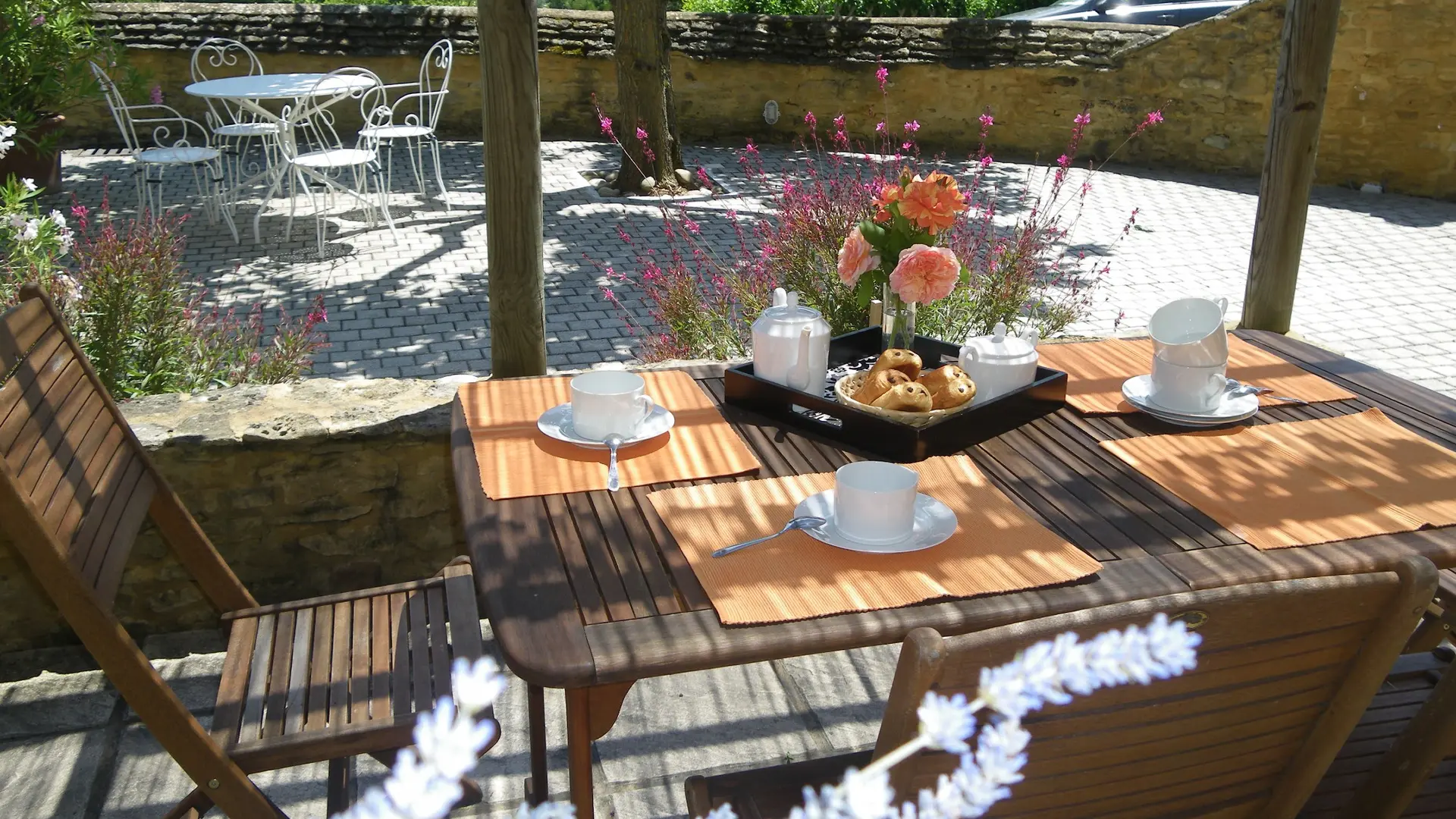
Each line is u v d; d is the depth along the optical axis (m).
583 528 1.94
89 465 2.12
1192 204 10.42
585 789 1.77
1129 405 2.53
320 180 8.77
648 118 10.05
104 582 2.01
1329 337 6.92
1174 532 1.95
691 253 8.41
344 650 2.23
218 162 9.04
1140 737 1.42
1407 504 2.05
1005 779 0.67
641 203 9.84
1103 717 1.38
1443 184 10.63
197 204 9.36
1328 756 1.54
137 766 2.71
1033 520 1.98
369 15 11.91
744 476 2.17
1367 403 2.59
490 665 0.51
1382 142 10.79
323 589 3.26
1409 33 10.34
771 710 2.98
